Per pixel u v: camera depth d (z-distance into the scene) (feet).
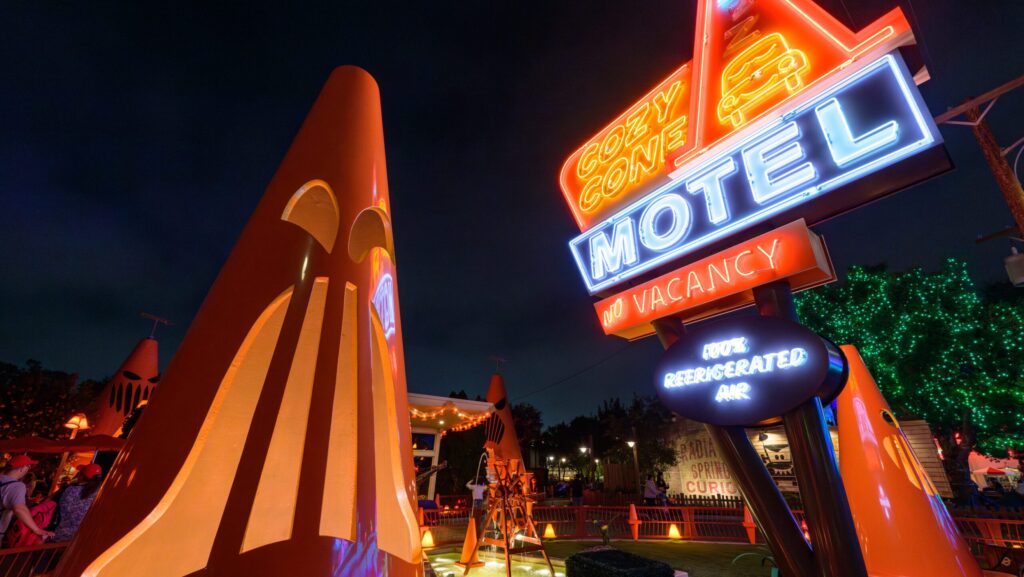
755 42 13.35
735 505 43.73
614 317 14.58
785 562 9.41
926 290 54.85
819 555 8.84
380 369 5.75
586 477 127.95
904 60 10.99
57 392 61.16
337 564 4.03
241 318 4.81
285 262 5.16
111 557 3.83
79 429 34.81
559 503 73.41
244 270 5.15
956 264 54.44
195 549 5.52
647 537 35.94
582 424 142.31
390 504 5.24
